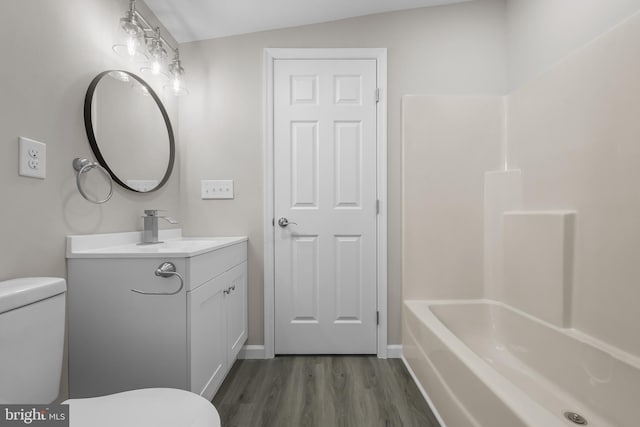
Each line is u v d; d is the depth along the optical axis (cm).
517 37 187
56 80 106
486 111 193
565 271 136
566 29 150
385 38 196
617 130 116
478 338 181
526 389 136
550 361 139
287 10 179
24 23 95
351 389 159
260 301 197
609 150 119
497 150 193
